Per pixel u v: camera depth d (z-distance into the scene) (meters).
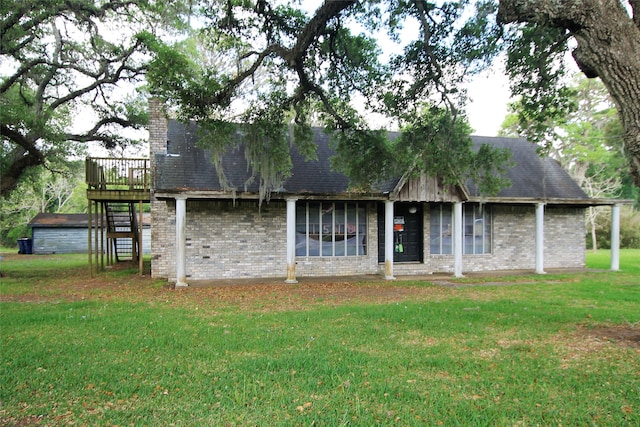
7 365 5.48
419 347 6.45
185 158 14.87
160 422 4.02
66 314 8.78
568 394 4.68
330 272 15.82
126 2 17.22
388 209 14.76
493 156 12.43
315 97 12.49
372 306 9.66
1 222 43.34
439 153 12.09
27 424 3.98
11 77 17.72
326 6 8.97
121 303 10.30
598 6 5.40
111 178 16.47
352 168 13.28
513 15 6.04
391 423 3.99
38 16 15.86
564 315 8.63
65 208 50.84
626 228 34.75
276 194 13.63
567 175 19.00
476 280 14.61
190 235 14.63
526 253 18.00
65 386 4.82
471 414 4.19
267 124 12.48
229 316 8.66
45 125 16.72
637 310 9.25
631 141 5.32
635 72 5.28
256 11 10.53
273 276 15.31
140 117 20.95
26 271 18.97
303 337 6.95
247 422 4.02
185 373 5.29
